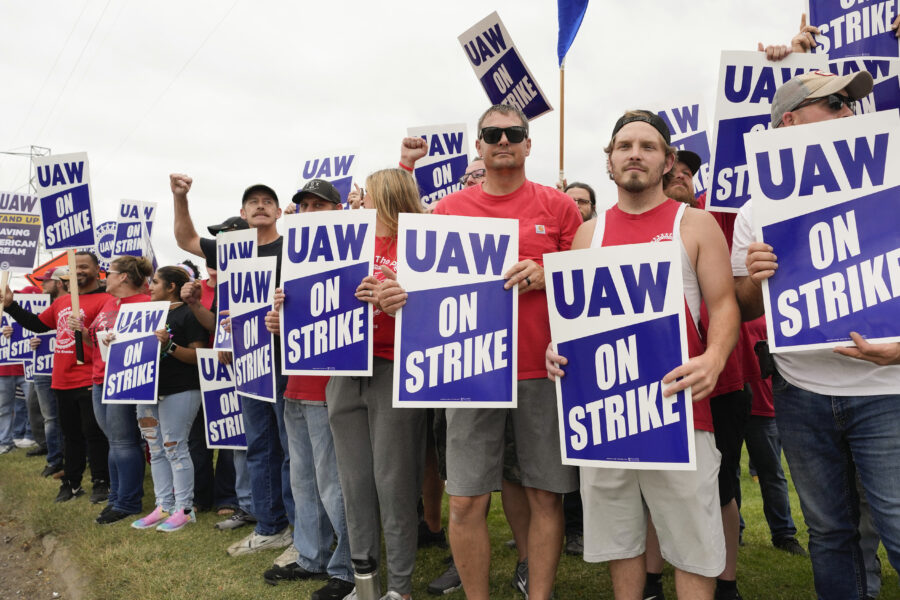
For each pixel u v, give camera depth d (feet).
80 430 18.83
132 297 17.26
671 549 7.02
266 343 11.50
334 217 9.37
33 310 25.90
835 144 6.53
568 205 9.30
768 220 6.75
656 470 6.92
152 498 17.94
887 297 6.26
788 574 10.94
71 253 17.93
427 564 11.90
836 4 10.71
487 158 9.03
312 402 10.63
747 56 9.95
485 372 7.94
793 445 7.39
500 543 13.00
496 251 8.07
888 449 6.64
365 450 9.78
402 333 8.01
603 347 6.87
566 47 16.14
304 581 11.21
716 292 7.10
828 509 7.23
